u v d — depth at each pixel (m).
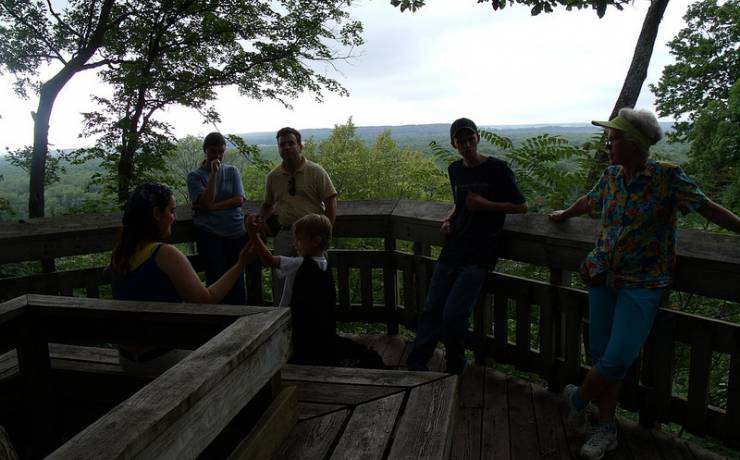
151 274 1.73
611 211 2.08
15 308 1.64
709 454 2.20
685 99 19.50
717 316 4.08
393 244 3.62
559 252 2.59
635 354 2.03
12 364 1.95
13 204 9.21
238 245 3.57
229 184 3.54
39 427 1.85
